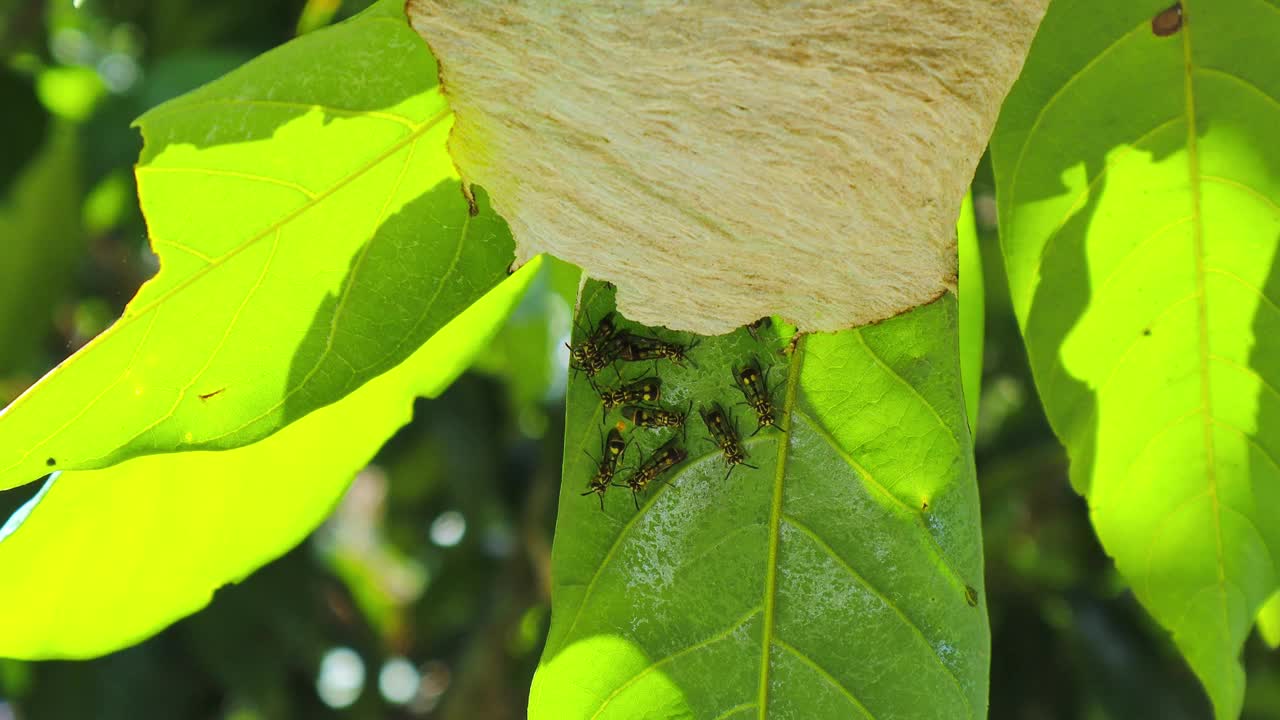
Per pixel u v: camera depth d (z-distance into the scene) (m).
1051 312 0.48
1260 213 0.47
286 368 0.46
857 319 0.47
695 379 0.48
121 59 0.74
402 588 1.28
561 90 0.45
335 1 0.55
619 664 0.47
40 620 0.48
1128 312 0.48
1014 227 0.48
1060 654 0.68
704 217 0.46
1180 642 0.49
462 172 0.46
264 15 0.66
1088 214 0.48
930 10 0.44
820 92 0.45
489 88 0.45
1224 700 0.49
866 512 0.47
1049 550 0.82
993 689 0.68
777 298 0.47
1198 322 0.48
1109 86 0.47
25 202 0.62
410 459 0.93
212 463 0.48
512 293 0.49
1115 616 0.69
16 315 0.64
